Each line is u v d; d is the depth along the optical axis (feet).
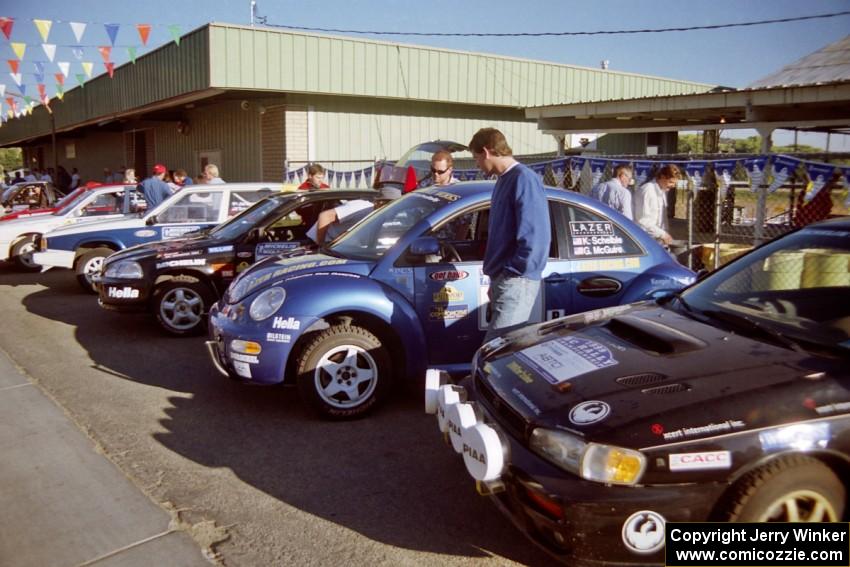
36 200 51.60
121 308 24.00
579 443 8.88
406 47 51.57
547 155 51.21
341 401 16.10
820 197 21.99
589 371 10.19
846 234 11.76
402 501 12.33
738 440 8.67
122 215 36.19
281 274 16.51
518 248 13.61
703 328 11.17
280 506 12.14
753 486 8.62
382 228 17.74
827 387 9.07
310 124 51.49
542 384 10.25
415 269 16.25
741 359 9.82
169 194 35.91
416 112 56.39
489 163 14.03
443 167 22.15
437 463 13.91
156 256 24.06
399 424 15.96
